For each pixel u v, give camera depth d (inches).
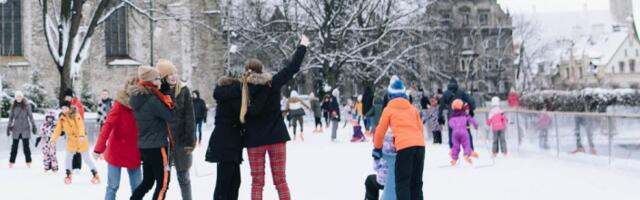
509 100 1920.5
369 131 1070.4
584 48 4244.6
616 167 532.1
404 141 317.4
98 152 328.8
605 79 3897.6
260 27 2004.2
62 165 667.4
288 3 1961.1
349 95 2123.5
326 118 1455.5
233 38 2073.1
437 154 717.9
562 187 431.2
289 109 1022.4
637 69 4234.7
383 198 328.8
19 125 639.1
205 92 2028.8
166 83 323.9
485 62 3107.8
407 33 1967.3
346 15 1947.6
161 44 1808.6
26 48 1640.0
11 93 1416.1
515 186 440.8
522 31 3208.7
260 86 308.0
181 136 335.3
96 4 1622.8
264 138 308.3
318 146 869.8
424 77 2027.6
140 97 309.3
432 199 389.4
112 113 327.6
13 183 503.2
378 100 878.4
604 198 382.0
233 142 315.0
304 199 395.2
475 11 3499.0
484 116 784.9
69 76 1167.0
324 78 1910.7
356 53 1925.4
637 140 498.9
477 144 814.5
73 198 417.7
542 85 3073.3
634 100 1691.7
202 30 2021.4
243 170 582.2
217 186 316.8
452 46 2426.2
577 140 598.2
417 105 971.3
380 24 1956.2
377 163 337.1
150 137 310.2
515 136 724.0
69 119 502.3
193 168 586.9
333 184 463.8
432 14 2091.5
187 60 1824.6
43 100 1457.9
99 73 1699.1
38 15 1633.9
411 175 322.7
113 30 1755.7
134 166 328.5
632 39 4249.5
